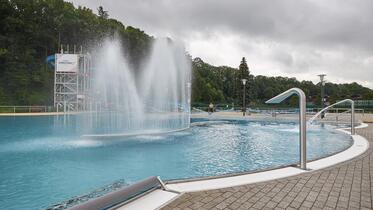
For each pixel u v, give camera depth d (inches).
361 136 370.9
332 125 595.2
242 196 123.6
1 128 499.2
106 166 228.4
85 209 91.9
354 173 165.9
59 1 1561.3
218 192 128.8
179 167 233.3
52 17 1481.3
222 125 663.1
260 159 268.8
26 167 219.8
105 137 387.2
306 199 120.3
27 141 346.9
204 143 365.7
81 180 187.6
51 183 180.1
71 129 486.6
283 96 191.5
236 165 243.6
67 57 1033.5
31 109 977.5
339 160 204.7
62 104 1048.2
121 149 304.5
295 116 855.7
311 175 161.0
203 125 662.5
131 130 480.1
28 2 1384.1
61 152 281.1
